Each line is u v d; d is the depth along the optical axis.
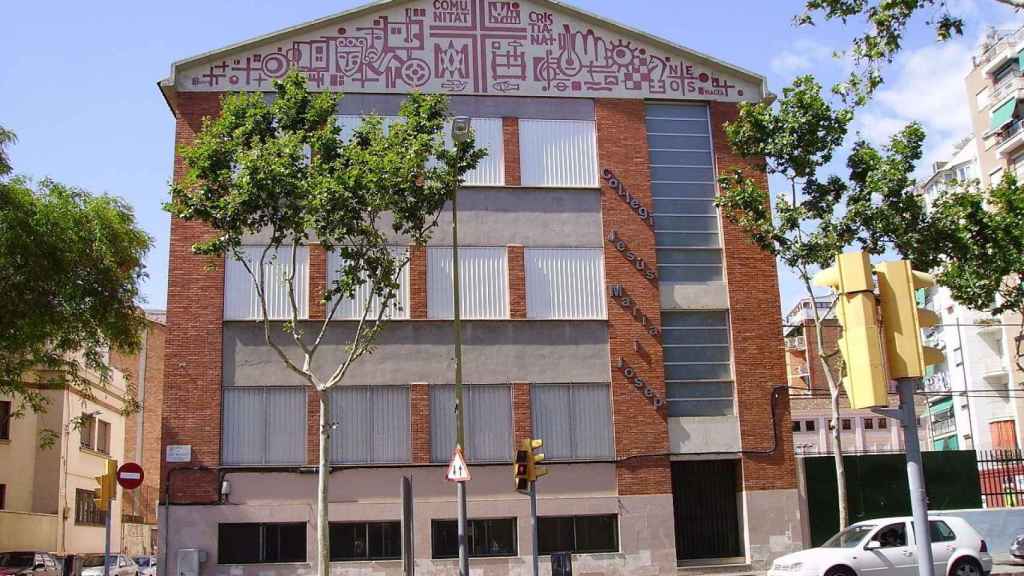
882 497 28.30
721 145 30.00
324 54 28.61
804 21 14.64
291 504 26.03
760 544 27.42
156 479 58.44
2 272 23.36
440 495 26.55
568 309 28.19
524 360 27.69
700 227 29.53
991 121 53.59
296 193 20.41
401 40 29.00
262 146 20.86
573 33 29.88
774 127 24.70
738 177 25.67
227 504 25.75
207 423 26.16
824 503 28.12
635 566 26.70
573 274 28.42
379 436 26.75
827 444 81.31
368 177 20.42
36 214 23.66
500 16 29.64
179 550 25.25
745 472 27.86
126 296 26.84
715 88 30.34
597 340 28.14
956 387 59.09
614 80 29.80
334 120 21.67
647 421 27.70
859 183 24.75
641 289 28.55
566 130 29.33
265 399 26.61
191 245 27.16
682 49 30.20
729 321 29.00
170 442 25.94
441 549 26.31
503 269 28.16
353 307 27.39
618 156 29.30
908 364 5.66
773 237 24.59
